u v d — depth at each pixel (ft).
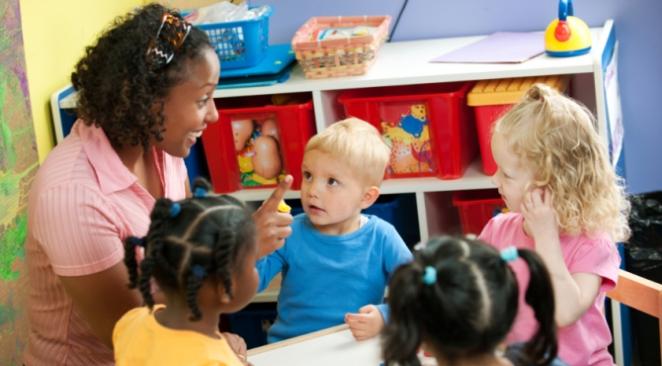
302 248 6.95
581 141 5.62
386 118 8.70
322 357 5.92
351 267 6.90
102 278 5.47
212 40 8.75
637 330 9.32
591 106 9.30
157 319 4.67
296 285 6.98
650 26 9.45
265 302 9.66
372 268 6.96
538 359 4.21
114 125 5.57
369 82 8.46
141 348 4.64
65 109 8.55
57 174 5.51
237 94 8.70
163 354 4.50
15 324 7.72
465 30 9.82
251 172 9.13
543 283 4.17
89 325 5.77
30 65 8.18
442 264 4.00
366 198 6.97
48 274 5.74
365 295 6.95
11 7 7.68
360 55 8.52
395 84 8.43
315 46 8.52
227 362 4.53
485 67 8.38
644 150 9.93
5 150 7.59
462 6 9.72
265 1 10.05
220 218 4.50
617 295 6.28
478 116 8.46
